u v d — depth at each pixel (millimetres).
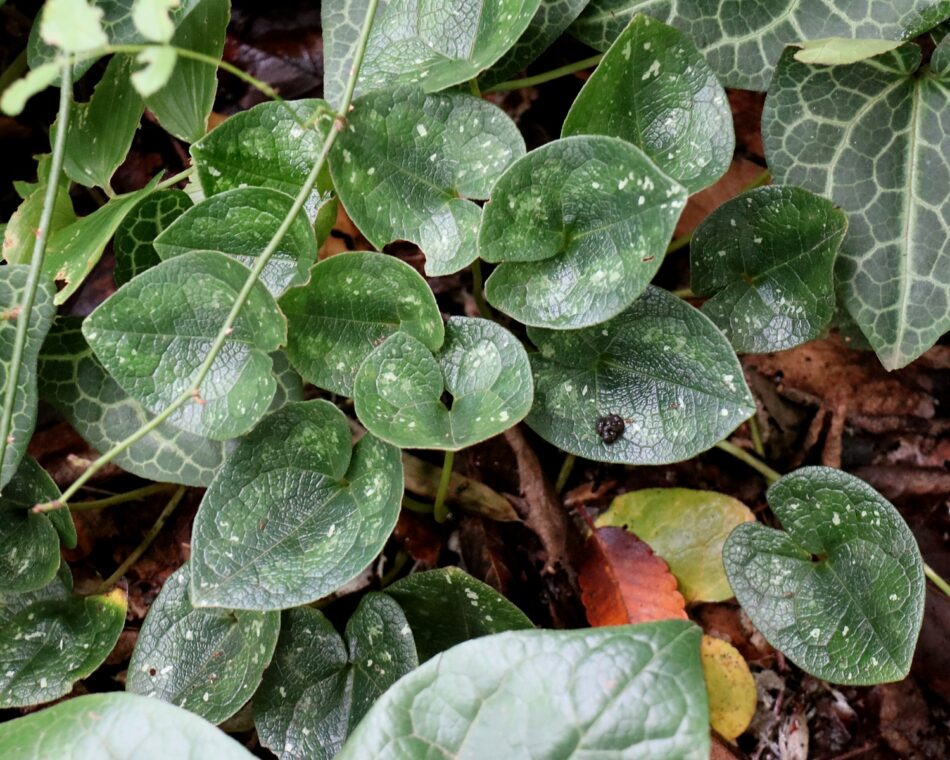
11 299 667
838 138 698
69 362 698
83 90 788
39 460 760
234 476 663
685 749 594
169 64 586
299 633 691
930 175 694
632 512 750
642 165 633
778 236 690
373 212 670
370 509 663
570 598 751
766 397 792
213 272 651
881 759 736
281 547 662
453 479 748
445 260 672
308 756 679
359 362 679
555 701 602
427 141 670
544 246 660
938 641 736
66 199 725
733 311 701
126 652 747
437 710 607
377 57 694
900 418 785
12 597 690
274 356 697
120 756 611
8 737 616
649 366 676
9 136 799
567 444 679
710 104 669
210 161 676
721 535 743
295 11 806
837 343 792
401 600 692
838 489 682
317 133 676
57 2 583
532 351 692
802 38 701
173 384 659
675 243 778
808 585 688
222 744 609
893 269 697
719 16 705
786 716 742
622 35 656
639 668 601
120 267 711
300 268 673
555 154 645
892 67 694
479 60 676
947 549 762
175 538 759
